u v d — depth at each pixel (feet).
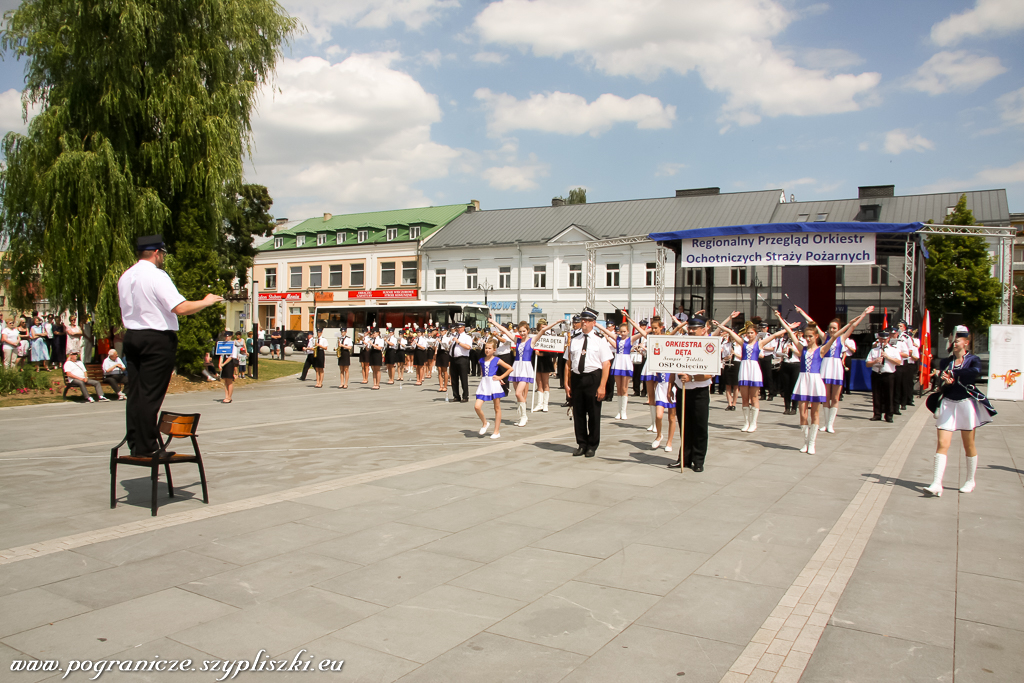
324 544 17.81
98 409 53.01
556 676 11.10
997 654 12.01
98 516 20.36
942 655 11.96
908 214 130.21
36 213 64.90
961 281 106.32
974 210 126.72
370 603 14.01
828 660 11.76
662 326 43.73
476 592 14.64
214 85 71.00
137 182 67.46
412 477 26.20
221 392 68.39
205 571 15.76
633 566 16.37
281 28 77.46
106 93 63.41
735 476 26.96
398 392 69.41
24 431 39.99
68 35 63.31
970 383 23.94
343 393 68.18
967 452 24.50
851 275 75.87
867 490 24.77
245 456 30.78
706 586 15.14
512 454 31.42
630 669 11.36
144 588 14.70
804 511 21.63
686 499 23.02
